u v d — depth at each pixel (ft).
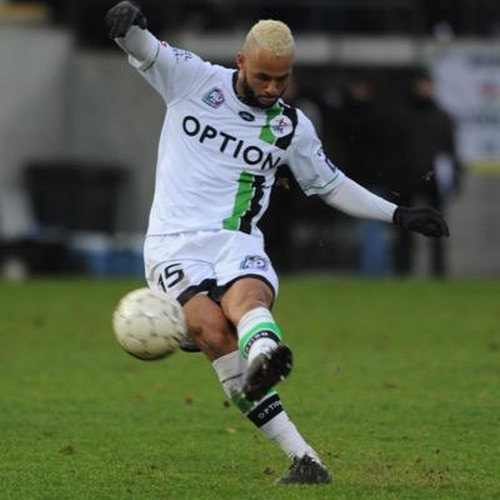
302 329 188.96
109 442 112.88
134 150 277.64
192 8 274.57
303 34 274.36
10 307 214.07
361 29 274.77
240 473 100.07
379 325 193.06
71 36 278.05
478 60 271.49
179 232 93.15
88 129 277.23
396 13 275.39
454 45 272.10
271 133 93.86
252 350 85.92
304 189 97.66
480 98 271.49
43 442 112.88
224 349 90.68
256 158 93.86
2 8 287.28
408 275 273.54
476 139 272.10
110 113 277.44
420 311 208.85
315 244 271.28
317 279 259.80
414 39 274.36
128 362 160.76
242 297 89.71
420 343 175.22
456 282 251.39
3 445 111.55
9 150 274.98
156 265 93.61
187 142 93.76
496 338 179.63
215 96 93.40
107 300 223.10
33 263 271.90
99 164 276.62
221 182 93.50
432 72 272.10
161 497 91.50
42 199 274.98
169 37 272.31
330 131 242.37
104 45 286.25
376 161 241.96
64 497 92.12
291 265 270.26
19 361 161.17
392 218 97.19
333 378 147.23
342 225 271.90
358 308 212.64
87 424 121.29
